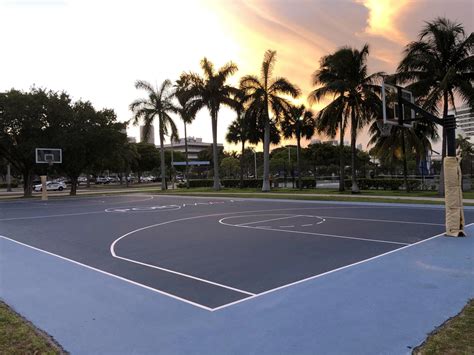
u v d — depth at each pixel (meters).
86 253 10.22
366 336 4.64
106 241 12.04
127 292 6.62
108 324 5.20
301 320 5.18
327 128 33.38
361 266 8.15
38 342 4.63
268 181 38.22
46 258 9.72
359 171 71.38
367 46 31.34
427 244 10.55
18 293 6.72
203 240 11.77
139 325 5.14
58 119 38.88
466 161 45.97
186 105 41.19
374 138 37.22
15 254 10.38
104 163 47.31
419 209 20.62
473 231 12.75
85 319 5.41
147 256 9.62
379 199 25.52
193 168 107.88
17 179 92.88
